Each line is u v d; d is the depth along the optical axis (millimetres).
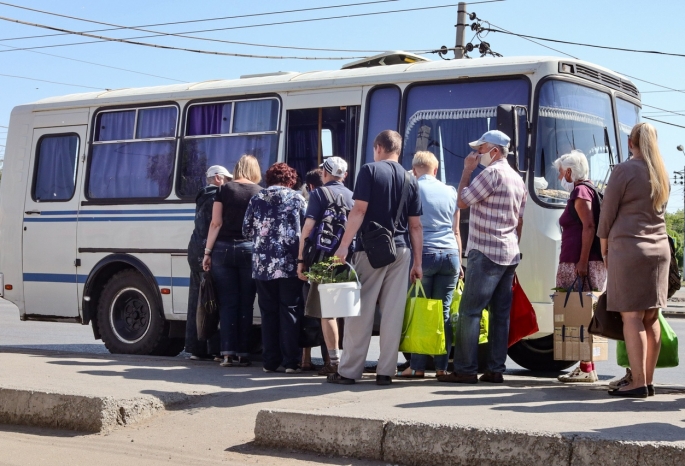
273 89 10234
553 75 8906
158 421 6410
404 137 9422
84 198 11352
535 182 8672
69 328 15453
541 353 10141
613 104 9742
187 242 10477
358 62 10430
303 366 8664
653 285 6266
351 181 9656
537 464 4977
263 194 8508
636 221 6289
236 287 9078
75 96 11859
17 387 6723
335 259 7223
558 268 7781
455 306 7895
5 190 12016
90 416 6270
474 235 7359
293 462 5422
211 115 10648
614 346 13469
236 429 6113
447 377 7566
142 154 11055
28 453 5688
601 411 5844
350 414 5613
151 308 10711
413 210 7410
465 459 5152
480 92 9102
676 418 5594
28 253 11734
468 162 7547
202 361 9688
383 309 7398
